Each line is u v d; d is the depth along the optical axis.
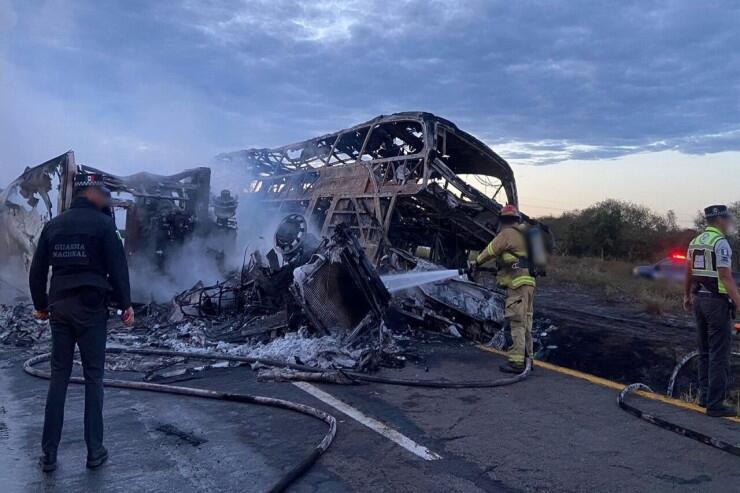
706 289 5.23
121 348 7.71
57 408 4.00
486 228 12.25
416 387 6.10
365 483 3.84
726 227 5.39
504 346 8.46
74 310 3.97
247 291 9.84
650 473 4.01
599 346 8.86
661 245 31.67
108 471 3.99
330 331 7.70
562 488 3.78
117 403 5.52
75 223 4.04
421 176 11.57
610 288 16.48
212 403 5.51
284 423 4.97
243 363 7.00
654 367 7.62
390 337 8.10
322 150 16.08
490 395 5.85
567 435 4.73
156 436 4.66
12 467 4.04
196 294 9.77
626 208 34.34
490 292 9.40
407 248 12.80
